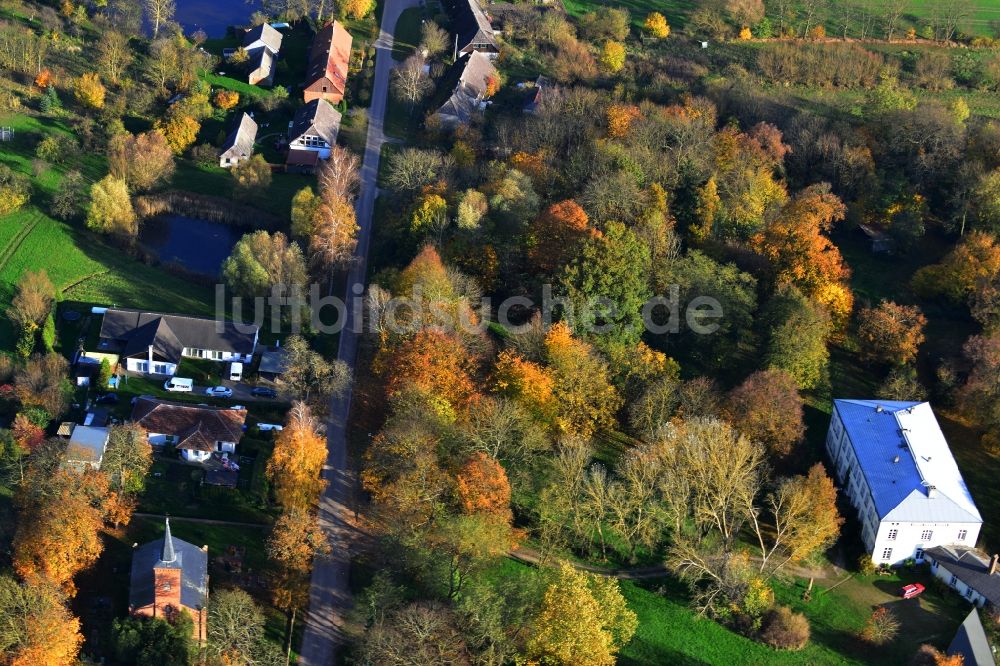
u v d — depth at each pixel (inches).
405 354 7800.2
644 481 7190.0
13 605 5880.9
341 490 7485.2
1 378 7839.6
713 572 6919.3
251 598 6451.8
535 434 7391.7
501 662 6136.8
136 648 6048.2
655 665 6579.7
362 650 6136.8
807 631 6761.8
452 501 6998.0
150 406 7628.0
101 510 6697.8
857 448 7623.0
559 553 7155.5
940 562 7190.0
